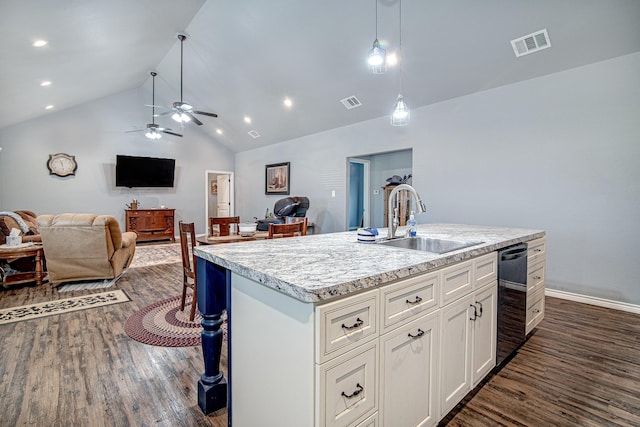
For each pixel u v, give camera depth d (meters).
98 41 4.01
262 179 8.35
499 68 3.69
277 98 5.90
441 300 1.50
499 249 2.01
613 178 3.20
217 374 1.74
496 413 1.66
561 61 3.37
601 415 1.65
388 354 1.22
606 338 2.53
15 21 2.84
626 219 3.14
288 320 1.10
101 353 2.31
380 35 3.69
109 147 7.43
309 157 6.87
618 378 1.98
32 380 1.96
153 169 7.82
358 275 1.15
